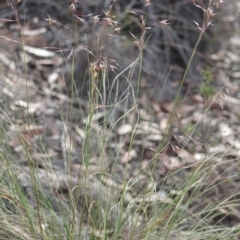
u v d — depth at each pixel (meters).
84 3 6.50
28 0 6.65
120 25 6.21
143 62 6.20
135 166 5.05
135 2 6.42
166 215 3.79
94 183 4.18
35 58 6.09
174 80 6.38
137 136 5.41
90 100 3.46
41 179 4.16
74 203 3.59
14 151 4.46
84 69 5.93
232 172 4.77
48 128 5.22
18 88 5.53
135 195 4.00
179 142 5.16
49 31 6.41
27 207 3.63
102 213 3.80
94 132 4.55
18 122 4.98
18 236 3.57
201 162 4.02
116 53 5.97
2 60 5.87
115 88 5.85
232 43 7.12
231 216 4.48
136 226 3.70
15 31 6.39
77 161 4.86
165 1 6.50
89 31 6.28
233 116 5.84
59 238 3.54
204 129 5.40
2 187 3.77
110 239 3.63
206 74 5.25
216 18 6.88
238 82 6.62
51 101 5.63
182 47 6.61
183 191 3.71
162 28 6.42
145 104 5.91
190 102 6.07
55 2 6.65
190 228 4.06
